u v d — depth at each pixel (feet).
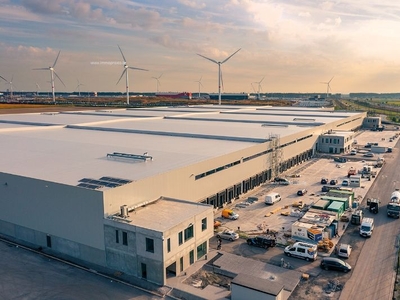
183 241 117.91
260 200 196.13
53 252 133.39
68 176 138.62
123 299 104.78
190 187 159.74
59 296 105.91
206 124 325.01
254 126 312.91
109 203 120.37
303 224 146.20
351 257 128.47
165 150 193.98
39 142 218.79
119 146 205.46
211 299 103.65
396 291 106.32
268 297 96.58
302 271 119.14
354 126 481.05
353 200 188.34
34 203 136.36
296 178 245.45
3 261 126.41
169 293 107.55
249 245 139.33
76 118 370.12
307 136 305.53
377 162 284.20
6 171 146.51
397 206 168.35
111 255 120.47
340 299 102.83
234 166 193.88
